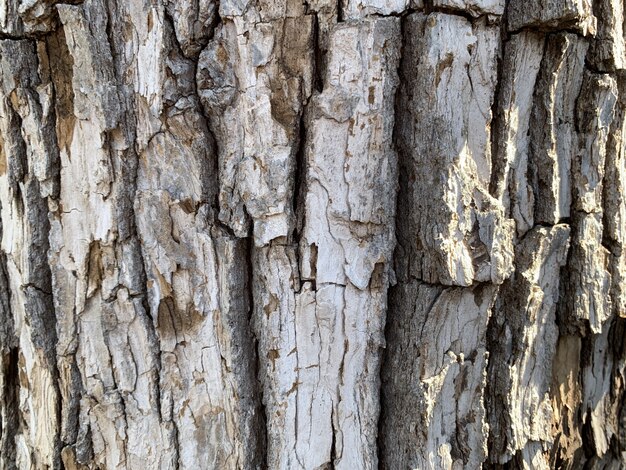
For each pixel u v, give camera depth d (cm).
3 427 46
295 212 39
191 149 39
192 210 39
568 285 44
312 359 40
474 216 38
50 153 40
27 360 43
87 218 40
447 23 37
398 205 40
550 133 41
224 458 41
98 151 39
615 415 48
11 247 42
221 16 37
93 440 42
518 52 40
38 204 41
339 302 39
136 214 40
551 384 44
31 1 38
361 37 37
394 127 39
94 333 41
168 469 42
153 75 38
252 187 38
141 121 39
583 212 43
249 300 40
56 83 40
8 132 41
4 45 39
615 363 47
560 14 38
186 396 41
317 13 37
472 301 40
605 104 42
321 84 38
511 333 42
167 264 40
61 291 41
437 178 38
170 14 37
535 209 42
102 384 42
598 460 47
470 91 38
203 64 38
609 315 44
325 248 39
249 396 40
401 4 37
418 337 39
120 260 40
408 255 39
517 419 42
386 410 41
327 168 38
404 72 38
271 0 37
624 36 43
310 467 41
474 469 41
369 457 40
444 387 40
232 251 39
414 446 40
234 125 38
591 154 43
